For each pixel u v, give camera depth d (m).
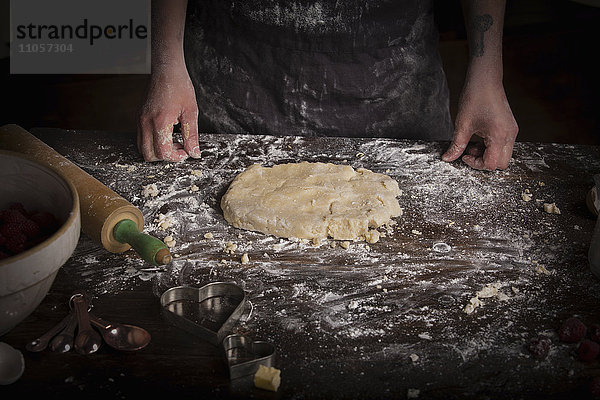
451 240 1.93
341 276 1.78
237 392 1.42
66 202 1.60
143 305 1.67
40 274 1.39
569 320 1.57
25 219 1.57
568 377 1.46
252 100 2.75
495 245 1.92
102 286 1.73
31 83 5.31
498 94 2.35
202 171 2.29
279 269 1.81
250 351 1.53
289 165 2.23
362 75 2.67
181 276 1.78
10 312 1.42
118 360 1.50
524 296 1.71
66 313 1.64
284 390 1.43
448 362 1.50
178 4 2.45
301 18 2.56
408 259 1.85
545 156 2.42
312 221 1.92
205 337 1.55
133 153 2.41
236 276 1.78
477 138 4.66
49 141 2.48
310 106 2.73
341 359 1.51
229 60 2.72
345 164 2.35
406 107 2.79
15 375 1.42
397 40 2.68
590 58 5.59
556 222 2.03
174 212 2.06
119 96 5.24
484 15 2.37
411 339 1.57
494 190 2.20
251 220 1.95
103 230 1.77
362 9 2.55
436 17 5.97
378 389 1.43
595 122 4.86
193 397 1.41
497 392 1.42
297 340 1.56
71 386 1.42
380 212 1.96
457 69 5.54
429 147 2.46
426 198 2.14
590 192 2.06
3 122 4.83
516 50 5.68
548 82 5.32
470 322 1.62
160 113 2.33
